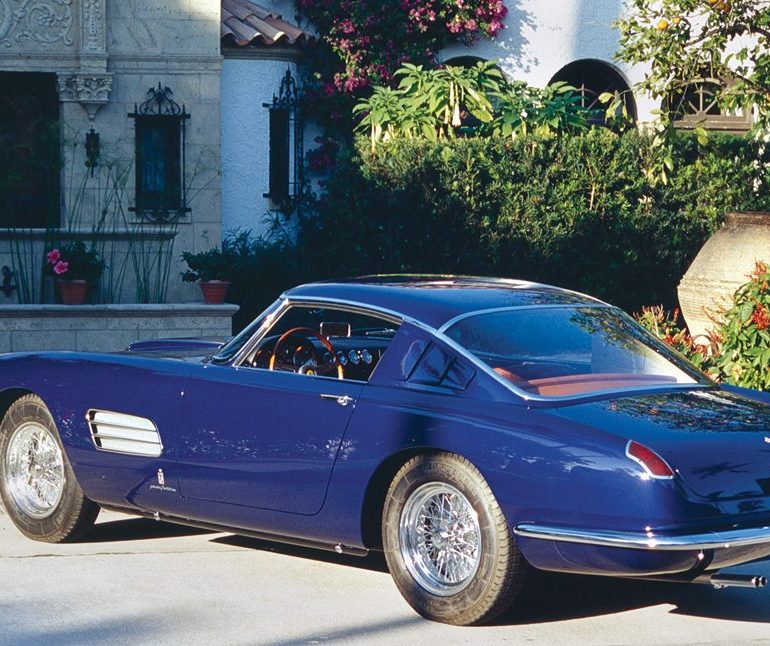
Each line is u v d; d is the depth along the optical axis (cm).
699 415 631
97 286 1623
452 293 705
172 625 623
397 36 1880
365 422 657
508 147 1620
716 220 1678
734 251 1222
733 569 755
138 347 880
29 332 1483
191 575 720
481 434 615
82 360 785
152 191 1720
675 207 1684
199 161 1714
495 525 610
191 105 1708
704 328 1251
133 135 1694
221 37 1759
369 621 635
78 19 1664
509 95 1722
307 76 1864
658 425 607
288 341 749
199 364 741
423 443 631
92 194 1688
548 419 608
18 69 1659
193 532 832
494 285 743
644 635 618
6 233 1605
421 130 1688
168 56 1695
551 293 736
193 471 724
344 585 704
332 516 671
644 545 570
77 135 1680
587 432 595
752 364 1034
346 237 1644
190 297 1702
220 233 1723
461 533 628
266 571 732
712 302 1232
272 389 698
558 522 592
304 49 1825
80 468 772
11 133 1705
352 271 1641
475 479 617
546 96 1722
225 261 1642
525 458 600
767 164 1716
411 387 657
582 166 1634
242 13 1853
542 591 697
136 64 1691
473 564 623
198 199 1716
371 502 665
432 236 1620
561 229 1631
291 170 1830
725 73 1310
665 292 1691
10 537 811
